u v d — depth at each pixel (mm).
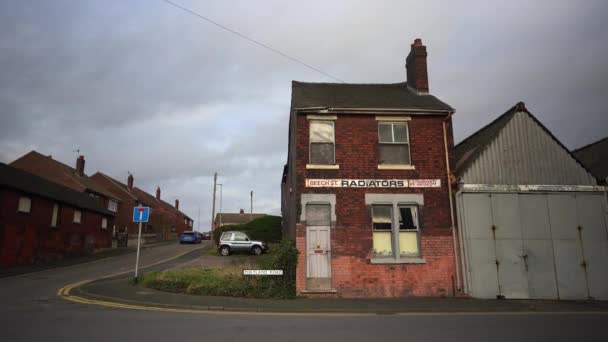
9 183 24328
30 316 9695
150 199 72625
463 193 14781
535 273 14352
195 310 11391
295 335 8094
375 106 15453
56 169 46000
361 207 14656
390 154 15383
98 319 9445
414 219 14875
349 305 12234
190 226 97125
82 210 34812
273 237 37750
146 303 11969
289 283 13922
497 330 8750
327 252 14336
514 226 14672
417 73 18031
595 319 10305
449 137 15508
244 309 11445
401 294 14078
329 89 18297
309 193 14625
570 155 15492
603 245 14742
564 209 14945
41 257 27562
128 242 50406
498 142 15359
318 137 15281
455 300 13422
